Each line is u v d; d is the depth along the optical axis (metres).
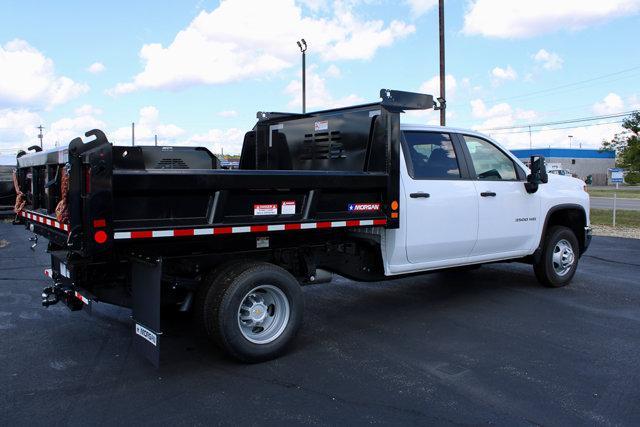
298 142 6.42
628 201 31.06
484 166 6.57
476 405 3.79
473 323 5.80
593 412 3.69
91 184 3.63
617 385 4.14
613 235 13.74
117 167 5.25
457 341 5.20
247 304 4.60
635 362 4.63
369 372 4.40
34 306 6.36
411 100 5.33
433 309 6.39
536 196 7.00
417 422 3.54
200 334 5.36
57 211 4.24
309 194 4.73
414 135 5.89
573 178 7.92
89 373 4.34
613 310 6.32
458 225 6.08
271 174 4.39
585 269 8.95
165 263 4.48
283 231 4.67
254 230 4.43
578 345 5.08
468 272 8.62
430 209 5.82
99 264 4.46
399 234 5.58
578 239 7.88
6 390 4.00
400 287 7.56
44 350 4.87
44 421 3.51
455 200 6.04
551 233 7.33
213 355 4.78
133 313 4.33
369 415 3.64
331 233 5.34
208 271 4.69
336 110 5.84
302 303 4.82
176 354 4.80
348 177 4.88
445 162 6.12
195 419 3.57
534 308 6.41
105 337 5.25
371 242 5.61
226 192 4.21
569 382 4.20
